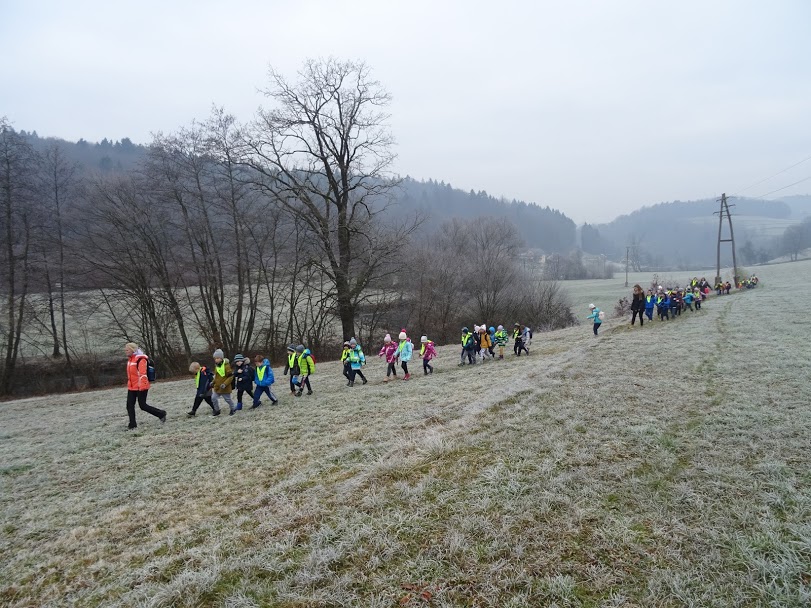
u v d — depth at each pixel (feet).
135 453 32.73
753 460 20.34
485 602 12.90
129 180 100.58
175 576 15.34
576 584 13.42
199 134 99.76
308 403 44.11
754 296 116.06
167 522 20.90
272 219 111.55
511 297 158.51
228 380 42.57
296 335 121.39
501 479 19.56
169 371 103.30
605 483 18.80
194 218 103.55
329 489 20.58
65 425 45.06
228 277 110.11
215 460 29.35
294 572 14.73
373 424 32.65
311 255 111.14
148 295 103.40
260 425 36.86
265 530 17.56
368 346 123.85
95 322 110.22
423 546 15.57
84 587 16.31
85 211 99.04
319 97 91.35
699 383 34.32
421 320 141.79
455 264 153.38
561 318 154.20
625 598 12.78
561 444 22.89
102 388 93.25
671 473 19.47
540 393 32.73
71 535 20.94
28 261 99.50
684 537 15.15
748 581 13.01
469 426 26.89
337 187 95.40
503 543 15.25
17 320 97.66
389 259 102.42
